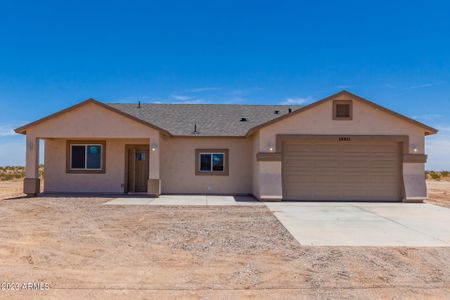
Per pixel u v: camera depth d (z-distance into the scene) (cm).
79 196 1972
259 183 1836
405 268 754
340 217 1363
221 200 1855
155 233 1065
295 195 1873
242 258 820
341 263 784
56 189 2150
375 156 1895
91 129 1925
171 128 2228
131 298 593
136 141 2159
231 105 2655
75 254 842
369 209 1580
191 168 2158
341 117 1858
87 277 689
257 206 1645
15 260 792
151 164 1939
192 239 995
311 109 1856
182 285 653
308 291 629
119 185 2144
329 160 1891
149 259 809
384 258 822
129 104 2617
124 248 898
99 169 2152
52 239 981
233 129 2238
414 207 1661
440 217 1377
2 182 3725
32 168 1947
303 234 1063
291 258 821
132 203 1705
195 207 1600
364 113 1858
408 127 1867
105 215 1367
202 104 2653
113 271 725
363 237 1028
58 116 1927
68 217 1319
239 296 605
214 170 2166
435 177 5034
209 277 696
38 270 727
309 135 1847
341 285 658
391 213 1471
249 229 1130
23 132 1978
